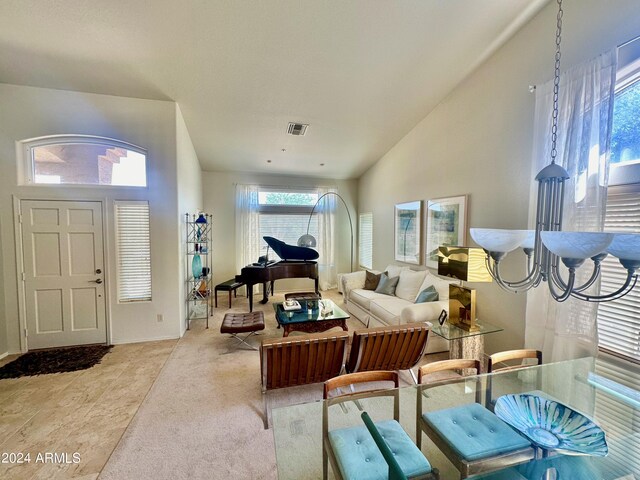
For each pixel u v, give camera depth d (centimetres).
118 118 359
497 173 311
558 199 136
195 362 324
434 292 368
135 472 180
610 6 211
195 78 328
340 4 244
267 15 251
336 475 146
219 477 177
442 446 158
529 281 148
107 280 367
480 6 253
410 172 479
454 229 374
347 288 517
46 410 239
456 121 370
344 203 717
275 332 418
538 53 264
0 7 232
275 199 671
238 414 235
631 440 167
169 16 247
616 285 212
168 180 377
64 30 256
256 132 458
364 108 404
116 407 243
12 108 332
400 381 296
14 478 176
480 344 296
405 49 297
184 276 416
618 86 212
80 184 356
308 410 197
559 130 238
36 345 351
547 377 213
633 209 205
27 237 343
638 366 202
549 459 148
